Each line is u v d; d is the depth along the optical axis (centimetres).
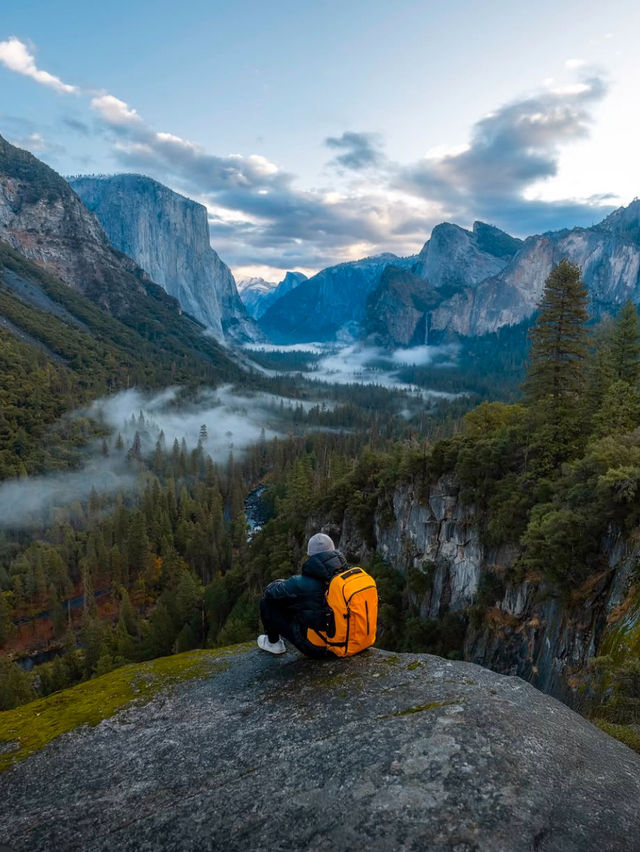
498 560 4025
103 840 377
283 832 354
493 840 323
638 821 355
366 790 380
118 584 9644
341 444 17400
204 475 16125
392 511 6372
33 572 9619
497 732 440
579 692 1800
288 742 457
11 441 14738
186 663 660
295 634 592
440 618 5016
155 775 443
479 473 4628
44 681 6219
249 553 8838
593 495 2502
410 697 507
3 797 443
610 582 2272
